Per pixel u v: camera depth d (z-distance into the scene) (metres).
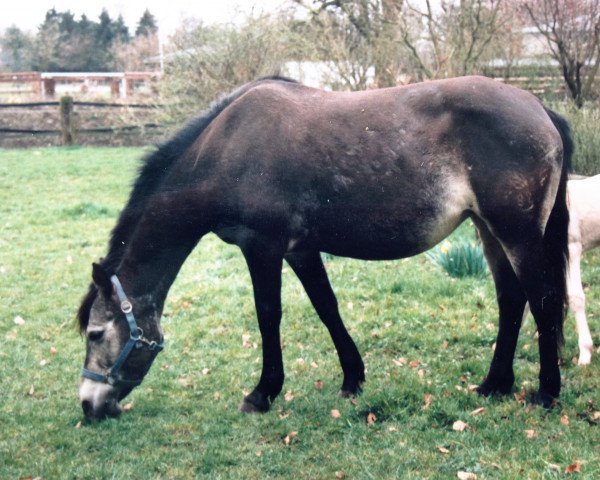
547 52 10.34
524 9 10.22
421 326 5.52
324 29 10.94
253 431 3.99
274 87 4.09
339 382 4.65
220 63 12.81
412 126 3.83
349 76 10.45
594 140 8.58
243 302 6.40
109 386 4.05
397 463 3.52
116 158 16.03
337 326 4.42
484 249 4.20
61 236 9.17
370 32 10.77
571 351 4.86
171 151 4.11
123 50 35.19
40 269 7.72
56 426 4.14
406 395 4.27
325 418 4.08
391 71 9.99
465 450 3.58
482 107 3.78
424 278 6.60
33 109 19.53
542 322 3.92
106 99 19.94
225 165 3.95
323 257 7.41
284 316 5.92
